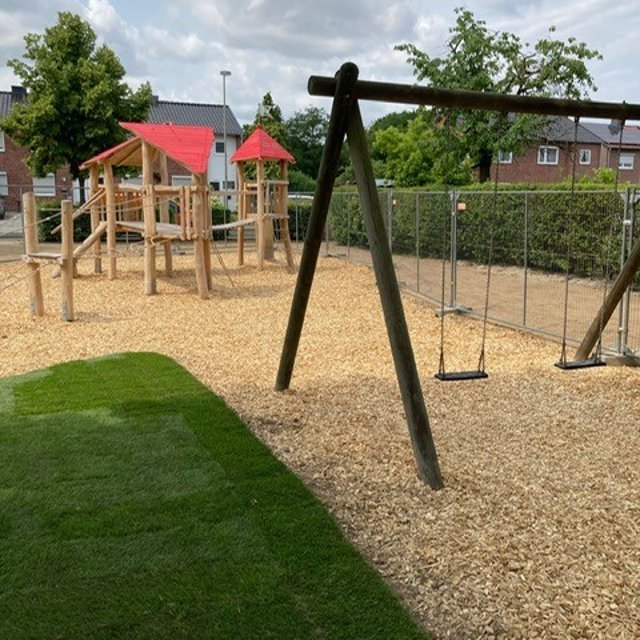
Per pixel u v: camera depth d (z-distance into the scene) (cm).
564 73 1895
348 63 344
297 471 345
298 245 1911
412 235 1187
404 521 290
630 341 657
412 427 336
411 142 2712
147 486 322
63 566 251
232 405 456
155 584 240
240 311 862
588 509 302
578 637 213
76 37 2198
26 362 581
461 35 2011
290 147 5372
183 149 948
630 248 581
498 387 503
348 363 585
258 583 240
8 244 1931
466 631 215
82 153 2230
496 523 288
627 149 3084
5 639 210
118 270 1286
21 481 328
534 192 701
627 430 408
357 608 225
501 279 1105
